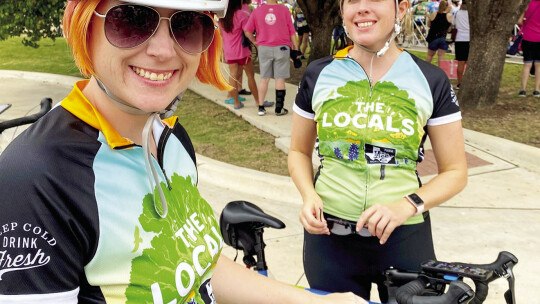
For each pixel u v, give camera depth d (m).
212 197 4.64
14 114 7.60
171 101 0.99
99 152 0.91
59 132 0.88
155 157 1.07
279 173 5.08
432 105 1.81
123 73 0.91
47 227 0.82
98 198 0.88
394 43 1.87
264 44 6.79
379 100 1.82
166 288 0.97
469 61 7.28
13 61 12.49
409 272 1.37
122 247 0.91
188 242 1.05
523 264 3.49
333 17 10.90
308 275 2.07
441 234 3.92
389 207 1.73
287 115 7.11
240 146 6.00
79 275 0.88
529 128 6.30
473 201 4.48
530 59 7.96
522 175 5.02
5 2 7.99
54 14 7.97
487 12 6.95
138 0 0.85
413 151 1.84
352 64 1.88
